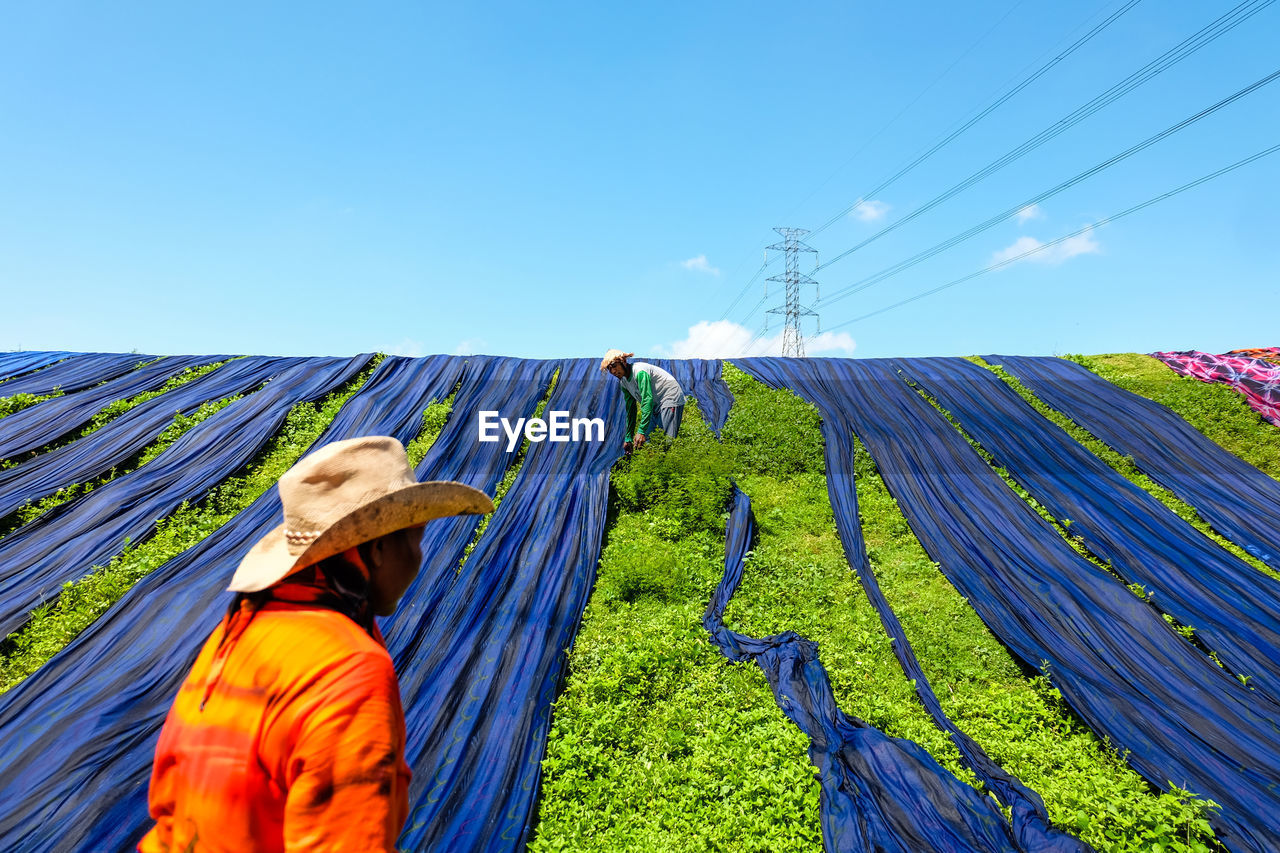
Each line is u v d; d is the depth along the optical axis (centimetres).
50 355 1212
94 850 409
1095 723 546
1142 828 427
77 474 856
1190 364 1223
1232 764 501
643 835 439
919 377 1225
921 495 893
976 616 698
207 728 128
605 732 527
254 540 752
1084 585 715
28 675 571
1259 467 965
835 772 476
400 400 1095
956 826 433
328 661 129
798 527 855
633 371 947
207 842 125
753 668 598
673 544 800
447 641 621
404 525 155
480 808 457
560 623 651
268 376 1154
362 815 121
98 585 671
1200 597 702
